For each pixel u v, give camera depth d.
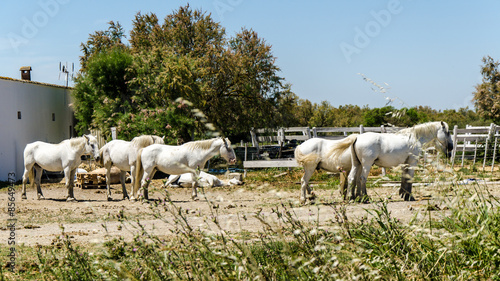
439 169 5.32
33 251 8.01
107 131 28.50
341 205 5.70
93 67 30.38
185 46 37.75
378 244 5.18
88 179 20.95
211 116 33.50
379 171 21.91
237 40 37.34
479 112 41.28
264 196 15.46
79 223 11.55
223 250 4.50
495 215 5.37
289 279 4.48
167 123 27.30
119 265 4.41
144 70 29.34
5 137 26.03
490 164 22.81
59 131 31.95
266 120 35.53
